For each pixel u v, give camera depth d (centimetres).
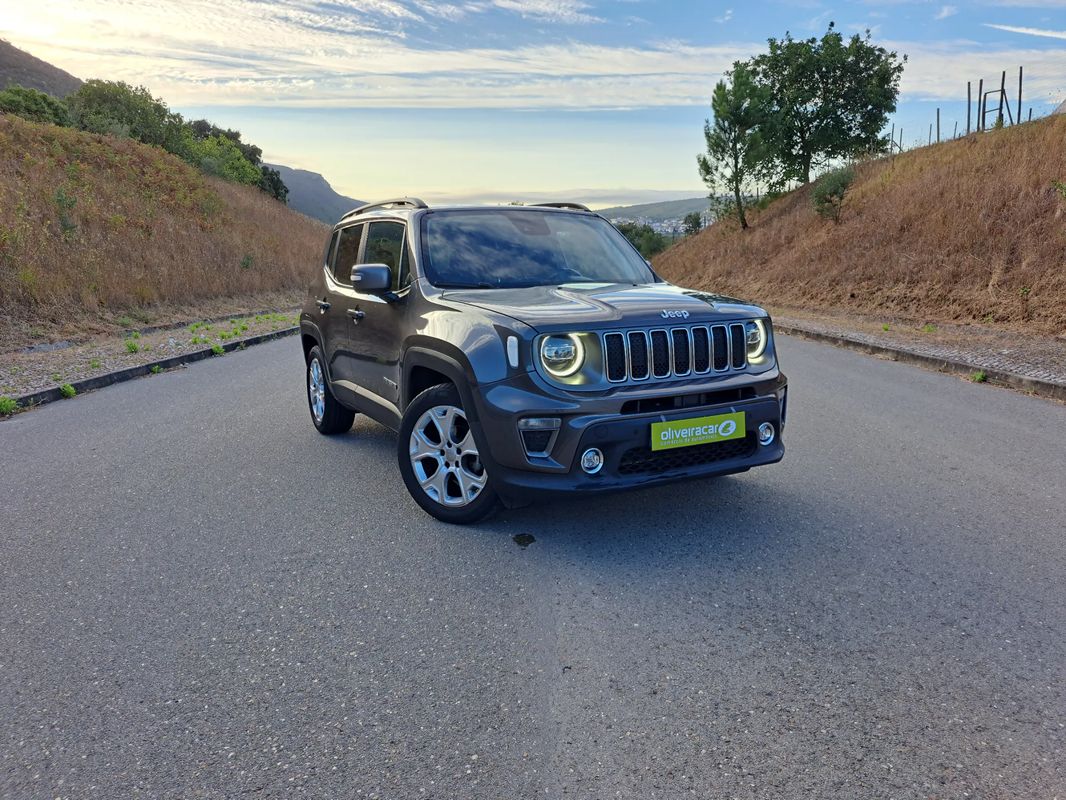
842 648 296
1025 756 229
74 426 734
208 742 246
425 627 320
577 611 332
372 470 563
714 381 404
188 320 1833
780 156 4291
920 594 341
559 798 216
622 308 400
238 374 1069
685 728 248
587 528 431
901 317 1788
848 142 4219
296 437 673
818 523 433
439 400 430
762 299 2655
